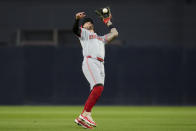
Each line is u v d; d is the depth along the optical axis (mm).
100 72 23203
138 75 59406
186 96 59562
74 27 23109
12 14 64562
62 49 59531
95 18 62906
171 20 64188
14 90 59594
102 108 53500
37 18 64500
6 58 59750
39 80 59594
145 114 40750
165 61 59688
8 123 27969
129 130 22781
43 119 32906
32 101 59562
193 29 63969
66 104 59312
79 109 50312
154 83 59562
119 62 59156
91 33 23312
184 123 28531
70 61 59500
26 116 37125
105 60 59156
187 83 59562
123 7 64312
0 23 64438
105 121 30656
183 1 64188
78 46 59469
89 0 64250
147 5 64375
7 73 59656
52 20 64375
